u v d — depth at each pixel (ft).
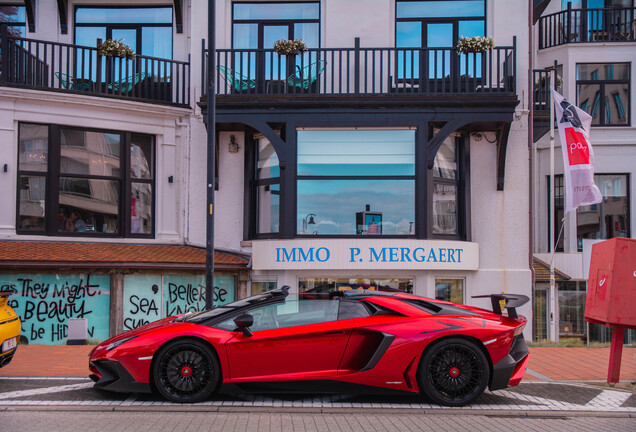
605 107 53.78
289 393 23.68
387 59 45.09
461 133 44.29
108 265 38.93
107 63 43.65
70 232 42.24
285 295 23.22
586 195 43.01
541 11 50.65
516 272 43.55
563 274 50.16
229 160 45.55
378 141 42.39
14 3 47.85
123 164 44.16
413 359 21.72
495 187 44.14
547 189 54.75
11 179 40.63
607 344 41.11
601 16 55.93
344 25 45.70
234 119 42.32
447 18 46.06
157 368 21.47
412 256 40.88
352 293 23.47
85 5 48.01
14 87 40.55
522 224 44.04
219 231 45.19
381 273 42.09
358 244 40.83
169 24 48.11
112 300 40.06
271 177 44.29
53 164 41.75
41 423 18.93
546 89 46.24
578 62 53.88
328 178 42.42
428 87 42.16
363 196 42.27
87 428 18.37
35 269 38.55
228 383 21.52
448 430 18.86
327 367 21.75
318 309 22.75
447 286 43.04
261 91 44.78
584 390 25.29
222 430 18.38
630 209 52.49
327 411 21.17
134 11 48.26
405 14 46.26
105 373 21.77
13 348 23.50
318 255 40.88
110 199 43.78
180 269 41.37
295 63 44.11
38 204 41.65
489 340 21.95
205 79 43.39
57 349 34.58
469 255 42.16
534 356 34.63
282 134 43.47
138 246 43.24
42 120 41.50
